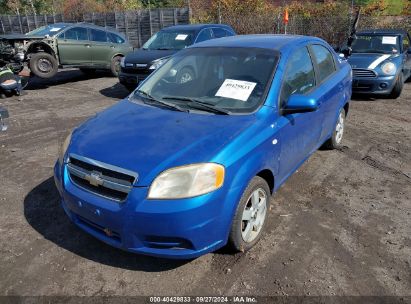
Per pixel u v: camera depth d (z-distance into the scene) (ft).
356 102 27.99
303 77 12.97
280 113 11.00
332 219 11.93
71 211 9.78
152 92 12.27
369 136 20.10
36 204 12.88
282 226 11.52
